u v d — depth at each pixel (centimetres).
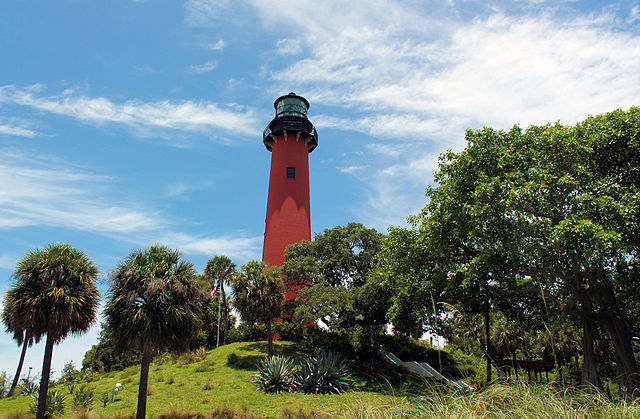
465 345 2731
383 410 665
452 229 1608
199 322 1895
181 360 3031
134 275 1738
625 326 1401
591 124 1520
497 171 1550
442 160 1794
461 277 1614
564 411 554
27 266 1575
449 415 585
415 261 1828
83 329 1664
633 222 1330
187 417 1788
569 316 1697
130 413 1872
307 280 3244
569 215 1378
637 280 1522
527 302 1803
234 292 2867
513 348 2939
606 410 567
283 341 3612
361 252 3356
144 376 1673
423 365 2922
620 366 1375
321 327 3572
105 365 3938
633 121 1390
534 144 1525
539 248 1341
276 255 3781
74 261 1653
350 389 2322
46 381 1551
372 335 2947
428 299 1780
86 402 1991
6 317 1627
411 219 1852
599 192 1411
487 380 750
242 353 3123
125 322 1683
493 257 1441
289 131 4184
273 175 4112
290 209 3916
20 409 2005
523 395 613
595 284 1406
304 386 2305
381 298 2814
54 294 1542
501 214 1420
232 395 2192
